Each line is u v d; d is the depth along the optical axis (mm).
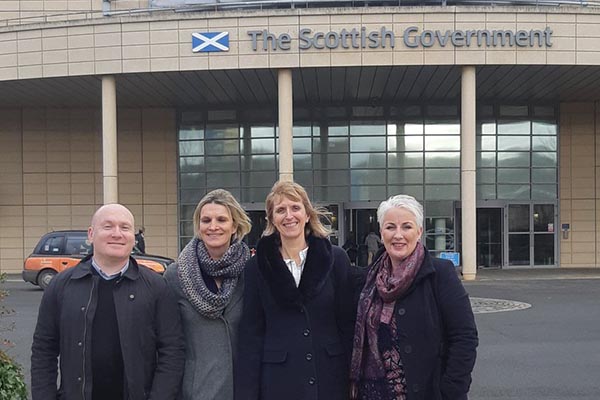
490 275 20547
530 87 21562
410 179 23906
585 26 18188
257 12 18203
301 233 3342
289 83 18516
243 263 3391
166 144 24547
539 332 10031
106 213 3105
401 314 3154
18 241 24531
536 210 23938
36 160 24594
